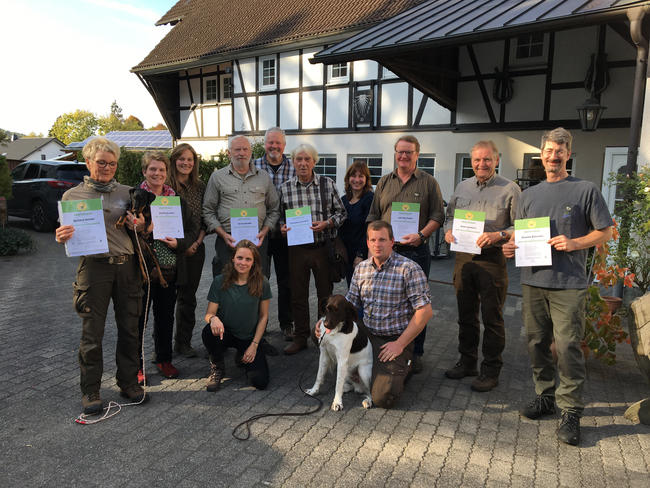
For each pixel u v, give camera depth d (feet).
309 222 14.61
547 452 9.86
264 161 16.57
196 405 11.68
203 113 61.52
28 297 21.50
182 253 13.12
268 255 16.15
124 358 11.59
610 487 8.73
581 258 10.44
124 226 11.17
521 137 34.30
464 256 12.95
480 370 13.41
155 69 59.98
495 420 11.19
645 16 17.47
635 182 17.29
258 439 10.16
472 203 12.84
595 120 28.89
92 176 10.91
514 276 28.25
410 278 12.12
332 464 9.29
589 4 19.83
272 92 51.03
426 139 39.58
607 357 13.99
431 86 34.58
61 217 10.11
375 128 42.70
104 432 10.32
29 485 8.48
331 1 50.93
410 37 24.44
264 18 55.62
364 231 15.51
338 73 45.29
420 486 8.66
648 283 17.44
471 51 35.45
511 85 34.09
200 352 15.42
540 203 10.69
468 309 13.14
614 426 10.95
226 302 12.66
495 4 26.30
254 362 12.73
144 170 12.91
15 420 10.76
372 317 12.64
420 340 13.92
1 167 36.22
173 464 9.19
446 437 10.39
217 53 53.21
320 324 12.09
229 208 14.75
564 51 31.73
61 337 16.24
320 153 47.37
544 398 11.30
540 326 11.01
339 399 11.55
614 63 29.73
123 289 11.25
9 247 31.71
